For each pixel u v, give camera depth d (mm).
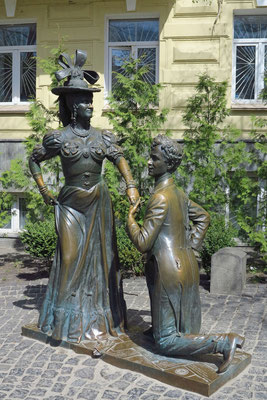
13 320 5477
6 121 10406
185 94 9750
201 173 8039
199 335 3943
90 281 4668
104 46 10055
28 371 4086
